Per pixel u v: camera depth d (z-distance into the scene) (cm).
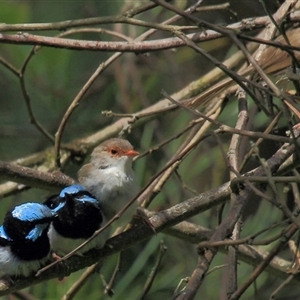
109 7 1379
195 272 702
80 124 1404
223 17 1451
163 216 912
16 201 1261
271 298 715
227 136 1298
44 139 1409
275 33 1022
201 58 1484
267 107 919
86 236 866
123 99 1377
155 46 969
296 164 920
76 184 930
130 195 934
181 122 1296
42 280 871
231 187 788
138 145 1383
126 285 1103
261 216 1148
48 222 855
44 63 1240
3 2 1151
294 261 909
